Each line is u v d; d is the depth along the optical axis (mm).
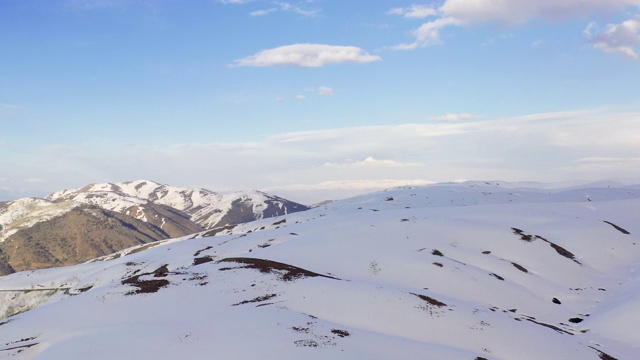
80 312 41344
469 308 47812
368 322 41406
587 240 95625
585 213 130000
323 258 74375
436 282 63594
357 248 80688
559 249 90625
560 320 56969
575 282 76062
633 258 89500
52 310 42781
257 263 65625
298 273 57531
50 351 29859
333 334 34750
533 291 69062
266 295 47312
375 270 67875
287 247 83000
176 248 130125
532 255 85875
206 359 27406
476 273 68875
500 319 45781
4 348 33000
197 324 35406
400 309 44344
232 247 112438
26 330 37250
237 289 49750
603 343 46875
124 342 30828
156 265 113250
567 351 40594
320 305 44500
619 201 143500
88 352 28953
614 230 104812
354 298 46344
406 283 62688
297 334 33531
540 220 114625
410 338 38812
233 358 27547
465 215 122625
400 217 119375
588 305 64562
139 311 41188
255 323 35719
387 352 32375
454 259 79375
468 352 35938
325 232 102938
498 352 38500
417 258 72938
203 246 127812
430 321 42500
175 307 42406
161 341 30969
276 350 29328
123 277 112938
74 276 129625
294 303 44750
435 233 95250
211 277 55656
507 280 72062
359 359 29484
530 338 42000
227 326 34688
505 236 94625
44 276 134875
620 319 51938
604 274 81312
